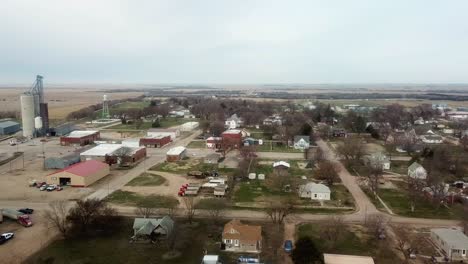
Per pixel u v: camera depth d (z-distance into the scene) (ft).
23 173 285.02
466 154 340.59
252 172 290.97
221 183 251.80
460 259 152.66
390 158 350.43
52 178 252.62
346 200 226.79
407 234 174.29
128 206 211.41
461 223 183.93
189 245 163.02
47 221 186.80
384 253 156.56
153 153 367.45
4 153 359.05
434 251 159.84
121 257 151.43
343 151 332.60
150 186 252.21
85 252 155.12
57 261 146.82
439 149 337.52
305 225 186.19
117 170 297.94
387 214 204.23
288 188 247.50
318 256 143.95
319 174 268.82
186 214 198.49
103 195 231.50
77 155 320.50
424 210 211.41
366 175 282.36
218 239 168.96
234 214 200.75
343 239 169.58
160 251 157.28
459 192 242.17
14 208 206.59
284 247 160.35
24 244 162.20
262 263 145.18
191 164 318.24
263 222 189.57
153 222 172.96
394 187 257.14
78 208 179.01
